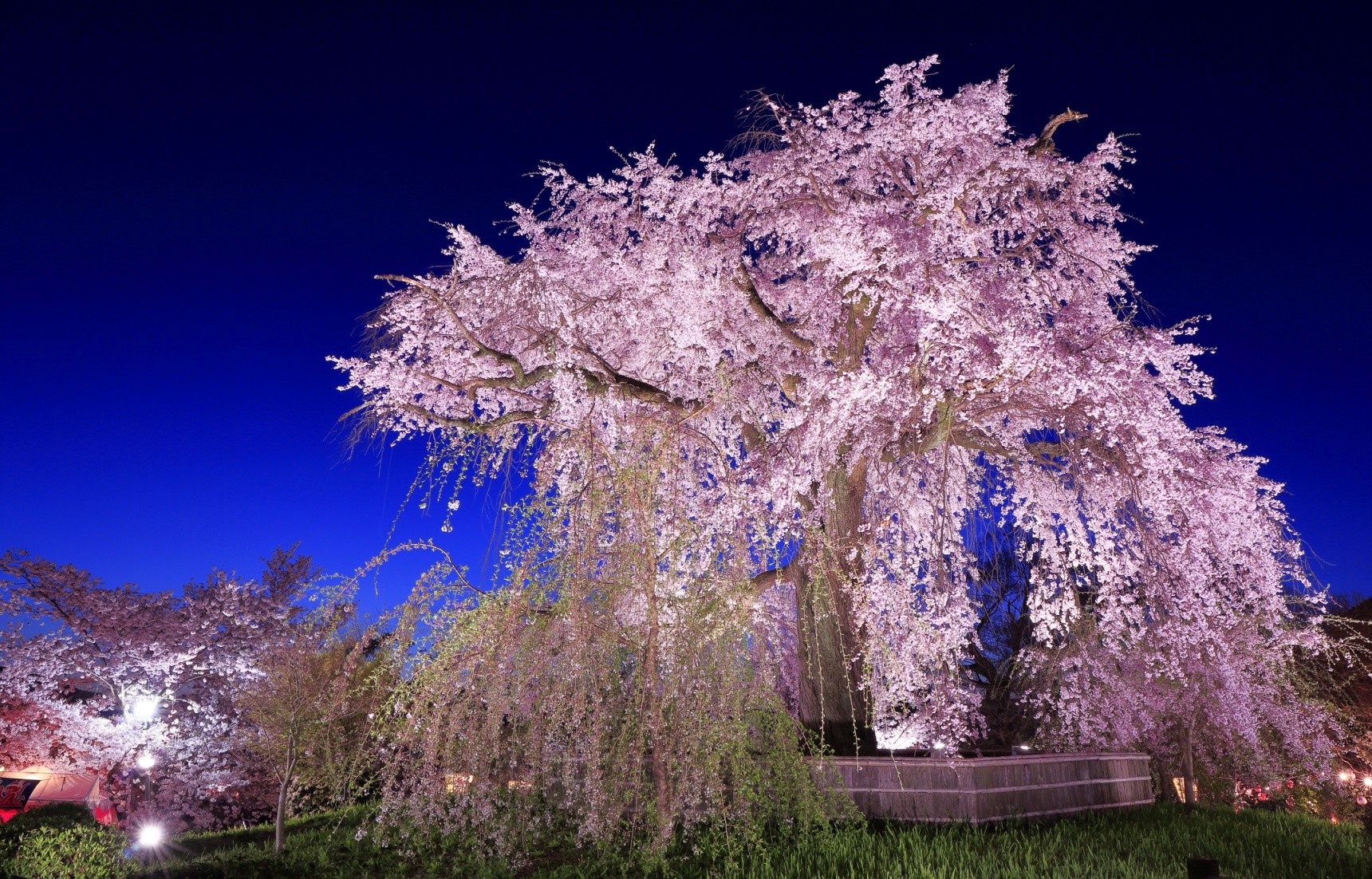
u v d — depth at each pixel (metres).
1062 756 10.02
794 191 11.05
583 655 6.62
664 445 7.62
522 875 7.16
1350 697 14.34
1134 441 9.67
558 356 9.96
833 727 10.30
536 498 7.09
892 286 9.97
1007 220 11.38
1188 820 10.21
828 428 9.64
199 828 14.49
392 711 7.25
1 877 8.74
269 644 14.19
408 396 11.20
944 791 8.67
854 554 9.22
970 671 17.92
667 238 10.55
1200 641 10.04
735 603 6.96
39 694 13.77
